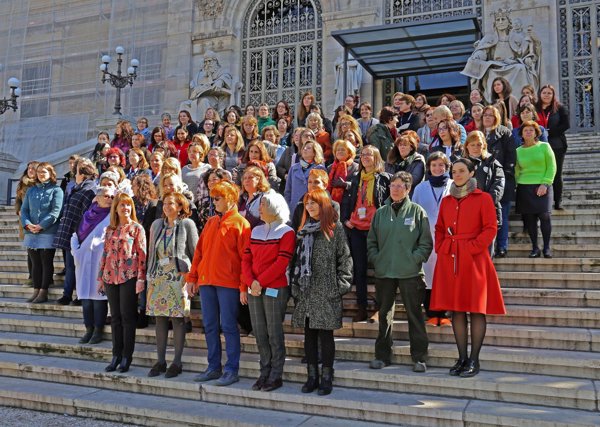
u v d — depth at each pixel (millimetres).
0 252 9844
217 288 5430
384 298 5277
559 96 14852
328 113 17219
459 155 6891
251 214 6000
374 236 5465
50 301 7766
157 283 5645
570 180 8898
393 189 5355
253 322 5242
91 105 21422
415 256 5184
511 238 7516
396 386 4969
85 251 6641
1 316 7527
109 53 20781
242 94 18969
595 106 14672
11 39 22828
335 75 16812
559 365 4836
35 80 22422
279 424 4562
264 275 5125
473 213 5059
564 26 15219
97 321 6559
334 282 5043
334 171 6535
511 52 14180
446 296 5004
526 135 6969
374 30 13500
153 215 6703
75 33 22188
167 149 9695
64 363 6172
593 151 10562
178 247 5672
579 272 6414
